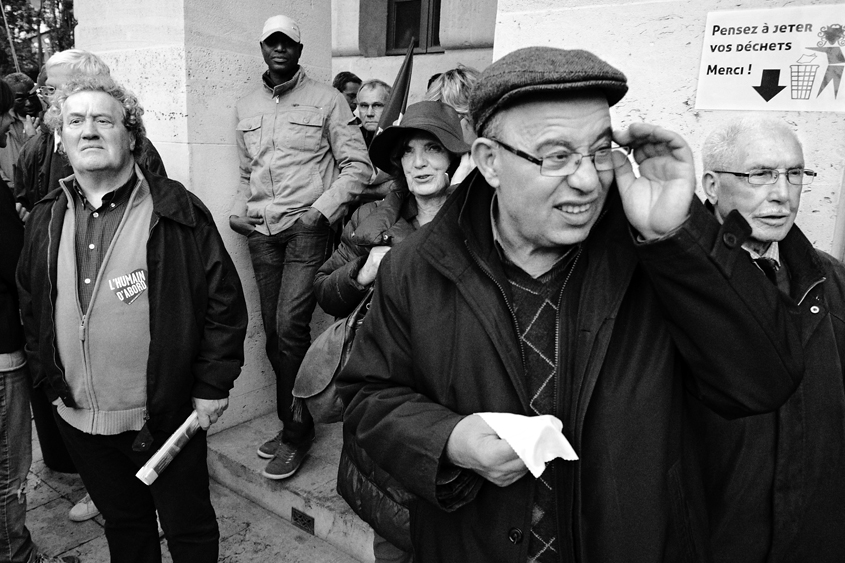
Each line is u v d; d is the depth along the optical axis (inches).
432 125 65.4
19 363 79.5
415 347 38.8
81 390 68.4
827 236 61.6
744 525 46.7
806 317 45.9
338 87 152.3
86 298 67.1
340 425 120.9
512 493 36.2
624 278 35.0
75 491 110.1
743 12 62.5
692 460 38.4
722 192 49.7
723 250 30.6
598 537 34.3
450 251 38.4
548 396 37.0
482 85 33.0
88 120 63.7
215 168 111.0
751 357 31.5
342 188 101.1
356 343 43.9
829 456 45.6
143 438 67.9
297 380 71.1
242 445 111.8
